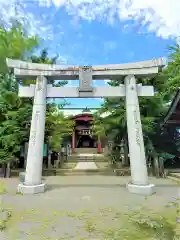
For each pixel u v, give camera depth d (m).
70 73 7.12
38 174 6.51
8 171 9.42
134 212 4.43
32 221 3.92
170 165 11.69
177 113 9.71
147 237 3.27
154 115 11.05
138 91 7.15
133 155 6.56
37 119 6.80
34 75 7.12
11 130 10.10
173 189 6.67
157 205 4.94
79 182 7.98
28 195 5.92
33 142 6.63
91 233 3.39
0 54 11.01
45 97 7.11
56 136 11.06
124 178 8.88
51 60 11.37
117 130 11.34
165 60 6.89
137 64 7.09
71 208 4.71
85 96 7.13
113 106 11.23
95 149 20.45
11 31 11.77
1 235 3.35
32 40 11.88
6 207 4.80
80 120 20.09
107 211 4.49
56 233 3.40
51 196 5.81
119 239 3.19
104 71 7.12
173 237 3.27
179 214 4.31
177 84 11.16
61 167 11.26
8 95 10.48
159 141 11.62
